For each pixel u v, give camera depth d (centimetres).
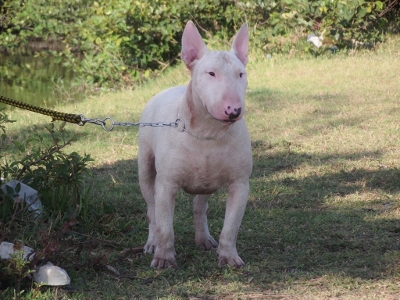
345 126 1231
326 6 1845
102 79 2012
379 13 2017
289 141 1162
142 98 1644
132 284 595
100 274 618
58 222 725
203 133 602
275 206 847
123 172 1016
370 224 762
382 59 1783
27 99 1862
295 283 595
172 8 1936
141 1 1916
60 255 597
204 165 611
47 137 1224
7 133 1268
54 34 2289
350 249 689
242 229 756
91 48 2062
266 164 1037
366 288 580
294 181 950
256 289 583
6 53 2769
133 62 2000
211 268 636
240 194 629
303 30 1959
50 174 786
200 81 573
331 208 830
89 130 1295
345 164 1016
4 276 557
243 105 553
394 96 1427
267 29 1909
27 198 737
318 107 1373
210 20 2084
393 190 897
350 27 1923
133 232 747
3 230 642
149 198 707
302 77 1645
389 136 1153
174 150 612
